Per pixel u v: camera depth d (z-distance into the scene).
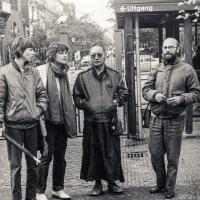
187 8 9.56
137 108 10.40
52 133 6.14
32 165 5.81
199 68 14.14
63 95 6.13
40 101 5.77
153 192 6.46
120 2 9.59
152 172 7.70
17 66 5.63
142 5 9.58
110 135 6.35
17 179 5.71
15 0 37.84
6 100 5.65
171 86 6.05
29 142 5.73
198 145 9.54
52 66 6.12
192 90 6.07
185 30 10.05
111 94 6.36
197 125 11.67
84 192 6.68
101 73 6.38
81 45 55.28
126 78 10.15
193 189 6.54
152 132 6.27
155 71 6.22
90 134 6.38
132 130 10.28
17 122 5.62
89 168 6.39
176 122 6.11
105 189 6.75
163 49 6.07
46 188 6.88
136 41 10.17
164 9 9.56
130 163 8.40
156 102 6.13
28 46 5.61
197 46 14.21
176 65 6.10
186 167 7.83
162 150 6.29
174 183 6.20
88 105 6.31
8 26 31.88
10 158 5.73
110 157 6.32
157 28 14.92
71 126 6.16
